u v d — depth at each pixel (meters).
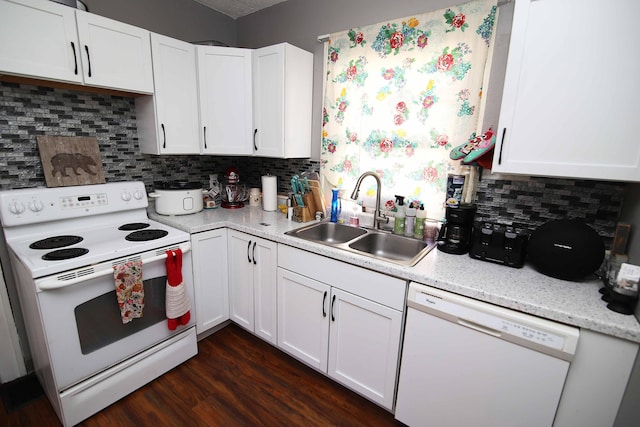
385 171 1.92
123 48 1.75
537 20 1.13
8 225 1.54
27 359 1.80
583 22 1.06
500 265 1.37
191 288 1.87
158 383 1.74
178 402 1.61
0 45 1.35
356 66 1.93
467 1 1.52
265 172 2.64
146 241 1.64
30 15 1.42
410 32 1.70
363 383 1.55
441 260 1.43
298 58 2.07
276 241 1.76
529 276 1.26
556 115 1.15
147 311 1.66
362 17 1.91
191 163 2.52
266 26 2.45
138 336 1.63
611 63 1.05
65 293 1.33
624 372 0.94
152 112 1.97
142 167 2.22
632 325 0.91
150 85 1.90
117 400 1.59
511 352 1.09
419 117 1.74
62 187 1.77
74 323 1.38
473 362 1.18
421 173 1.78
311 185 2.14
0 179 1.63
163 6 2.17
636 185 1.20
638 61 1.01
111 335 1.53
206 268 1.96
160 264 1.68
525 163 1.24
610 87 1.06
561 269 1.20
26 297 1.47
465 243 1.50
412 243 1.75
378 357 1.46
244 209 2.41
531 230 1.48
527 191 1.47
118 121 2.05
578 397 1.02
